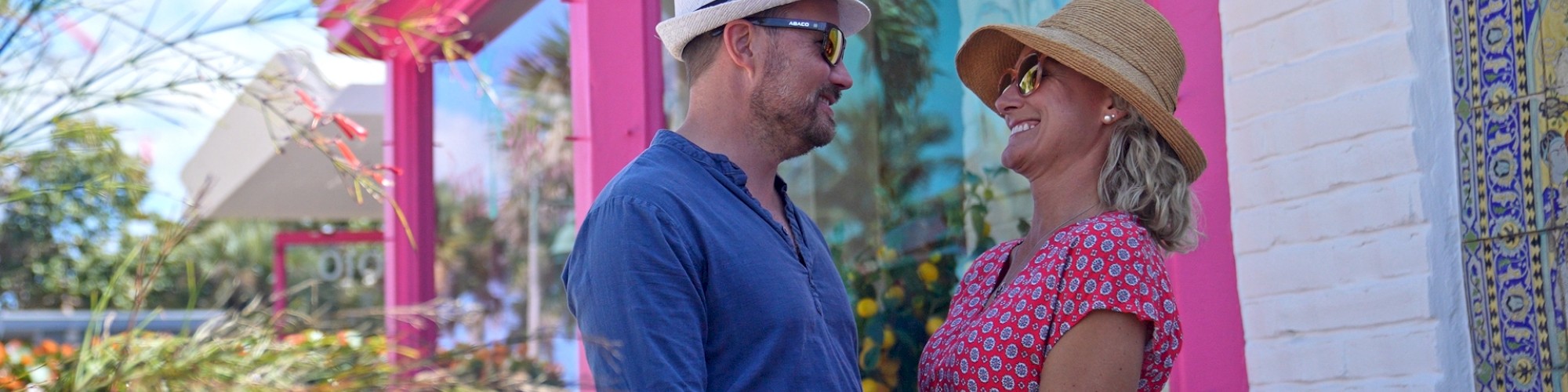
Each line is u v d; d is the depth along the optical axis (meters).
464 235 5.18
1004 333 1.81
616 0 3.91
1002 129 3.19
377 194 1.26
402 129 5.54
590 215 1.72
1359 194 2.39
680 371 1.58
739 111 1.88
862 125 3.52
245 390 0.85
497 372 0.89
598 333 1.62
